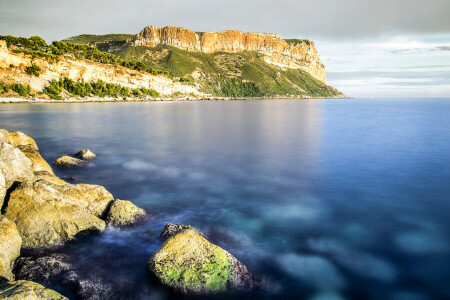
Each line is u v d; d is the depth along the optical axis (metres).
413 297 7.65
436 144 30.58
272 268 8.72
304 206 13.84
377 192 15.89
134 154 25.89
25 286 5.84
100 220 10.48
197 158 24.55
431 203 14.25
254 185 17.14
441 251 9.80
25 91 100.56
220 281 7.54
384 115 74.00
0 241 7.79
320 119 62.94
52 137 34.84
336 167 21.41
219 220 12.05
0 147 11.69
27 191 9.84
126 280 7.84
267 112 87.69
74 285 7.47
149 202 14.08
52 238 9.24
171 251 7.85
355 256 9.46
